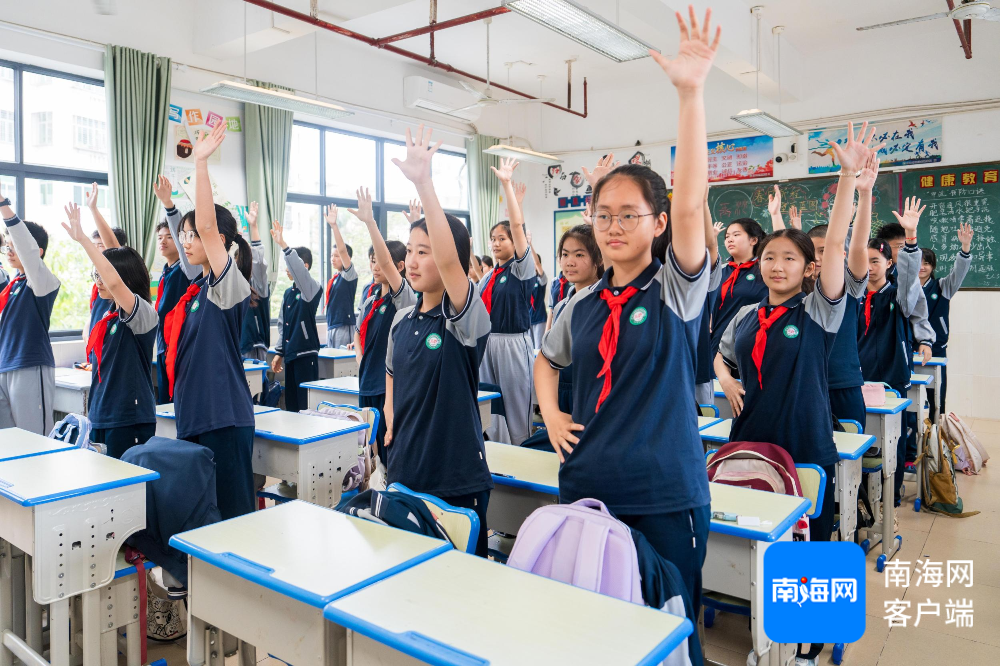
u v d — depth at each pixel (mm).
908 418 4055
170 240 2820
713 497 1800
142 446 2115
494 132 8500
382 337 3332
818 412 2133
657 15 5266
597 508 1332
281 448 2486
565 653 986
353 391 3654
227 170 5883
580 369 1394
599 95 8445
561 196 8805
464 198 8438
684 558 1317
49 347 3686
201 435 2299
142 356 2611
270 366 5406
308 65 6414
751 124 5977
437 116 7734
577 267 2676
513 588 1199
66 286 5043
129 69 5074
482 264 5785
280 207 6207
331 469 2523
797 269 2178
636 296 1334
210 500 2016
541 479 1977
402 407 1884
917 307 4055
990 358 6363
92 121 5141
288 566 1290
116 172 5055
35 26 4656
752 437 2229
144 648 1939
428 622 1072
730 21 5531
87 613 1795
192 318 2328
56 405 4246
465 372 1820
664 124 8047
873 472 2967
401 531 1479
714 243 1946
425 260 1815
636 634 1041
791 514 1675
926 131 6520
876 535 3088
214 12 5402
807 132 7094
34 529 1688
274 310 6445
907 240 3486
